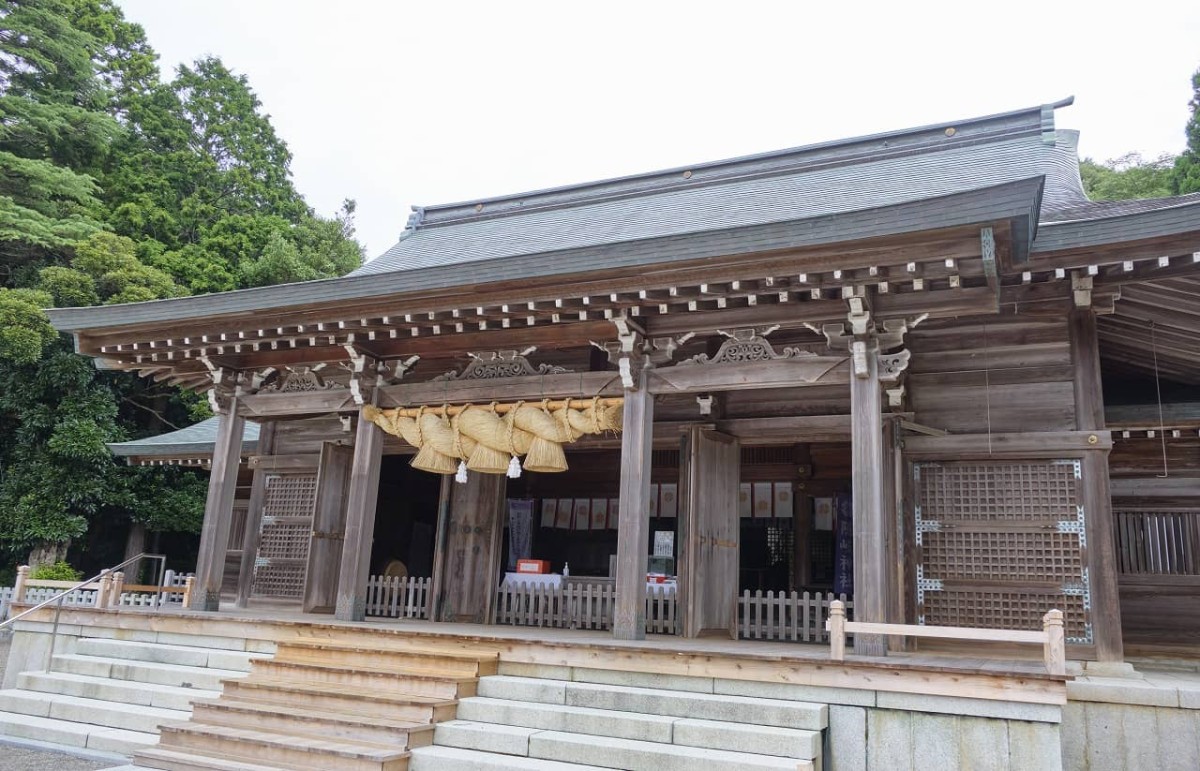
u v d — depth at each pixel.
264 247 30.81
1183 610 9.14
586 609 11.73
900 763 6.17
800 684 6.58
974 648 8.41
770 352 8.37
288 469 13.24
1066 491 8.42
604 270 8.04
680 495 9.97
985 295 7.45
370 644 8.37
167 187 29.50
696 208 14.16
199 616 9.40
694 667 6.95
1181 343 8.85
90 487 21.84
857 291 7.50
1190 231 7.11
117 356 11.45
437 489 18.80
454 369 11.08
